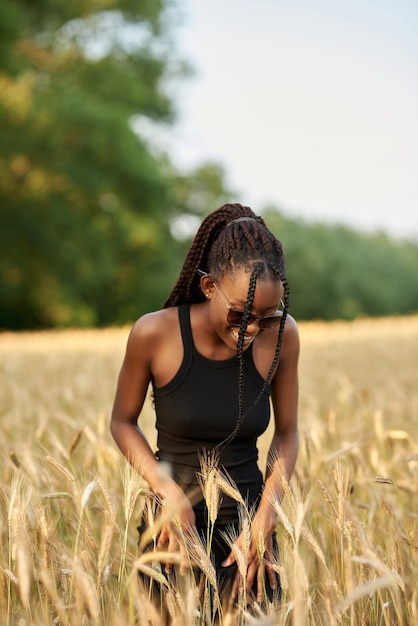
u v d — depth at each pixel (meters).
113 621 2.24
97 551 2.41
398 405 5.37
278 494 2.50
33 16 32.25
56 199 29.69
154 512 2.54
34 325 35.50
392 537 2.71
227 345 2.48
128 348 2.64
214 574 2.22
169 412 2.59
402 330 18.55
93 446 3.55
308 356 10.47
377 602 2.57
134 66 37.03
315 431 3.55
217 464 2.56
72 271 30.84
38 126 27.70
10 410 5.23
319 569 2.90
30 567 2.33
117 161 29.80
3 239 28.69
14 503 2.44
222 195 40.41
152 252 36.00
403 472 3.77
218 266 2.40
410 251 75.06
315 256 58.88
